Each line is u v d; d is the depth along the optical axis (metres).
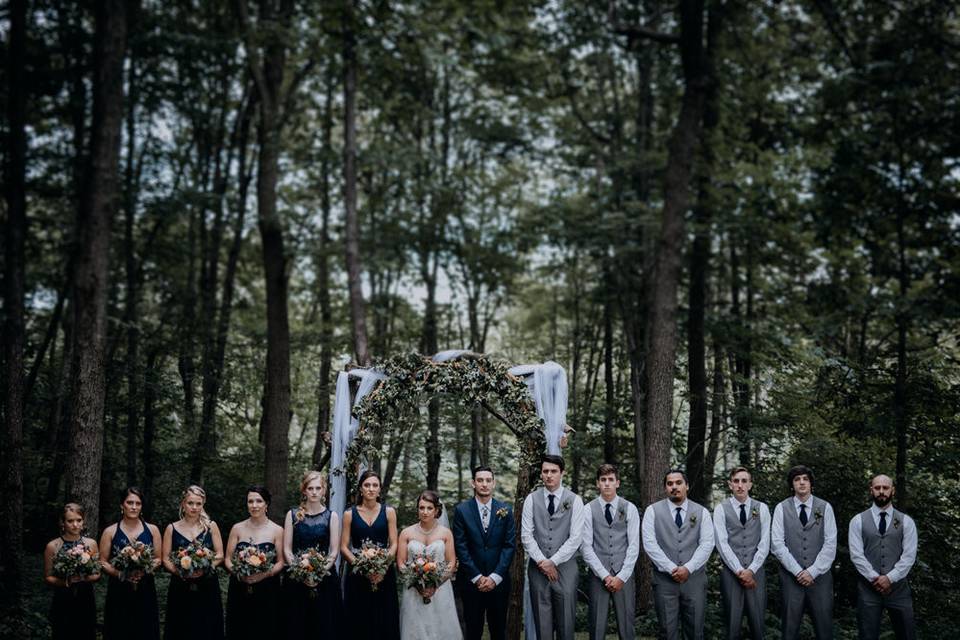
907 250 13.94
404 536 6.68
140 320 16.36
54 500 13.15
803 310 14.50
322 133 19.08
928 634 8.70
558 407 7.82
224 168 18.56
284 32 13.49
